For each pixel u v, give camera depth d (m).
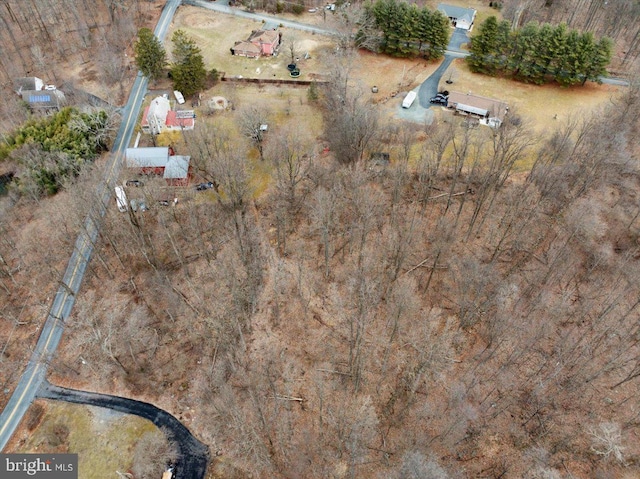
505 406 56.53
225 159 74.56
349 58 97.44
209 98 100.69
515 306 63.25
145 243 73.75
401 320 62.09
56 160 79.62
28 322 67.94
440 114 94.62
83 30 115.19
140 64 98.19
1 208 79.06
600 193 74.25
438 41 105.50
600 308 64.25
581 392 57.25
